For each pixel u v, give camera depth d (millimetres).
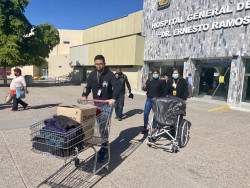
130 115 7785
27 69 38031
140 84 18641
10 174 3146
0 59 15977
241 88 12047
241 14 11336
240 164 3762
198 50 13672
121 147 4461
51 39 19875
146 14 17812
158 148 4465
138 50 17781
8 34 17188
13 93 7723
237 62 11625
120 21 21297
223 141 5059
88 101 3609
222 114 8680
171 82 5340
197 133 5691
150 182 3066
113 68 21047
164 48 16188
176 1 15023
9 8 16781
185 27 14453
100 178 3129
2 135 4918
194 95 14805
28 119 6531
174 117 4250
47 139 2480
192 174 3346
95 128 3057
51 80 32531
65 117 2660
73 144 2525
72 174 3178
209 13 12867
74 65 26703
